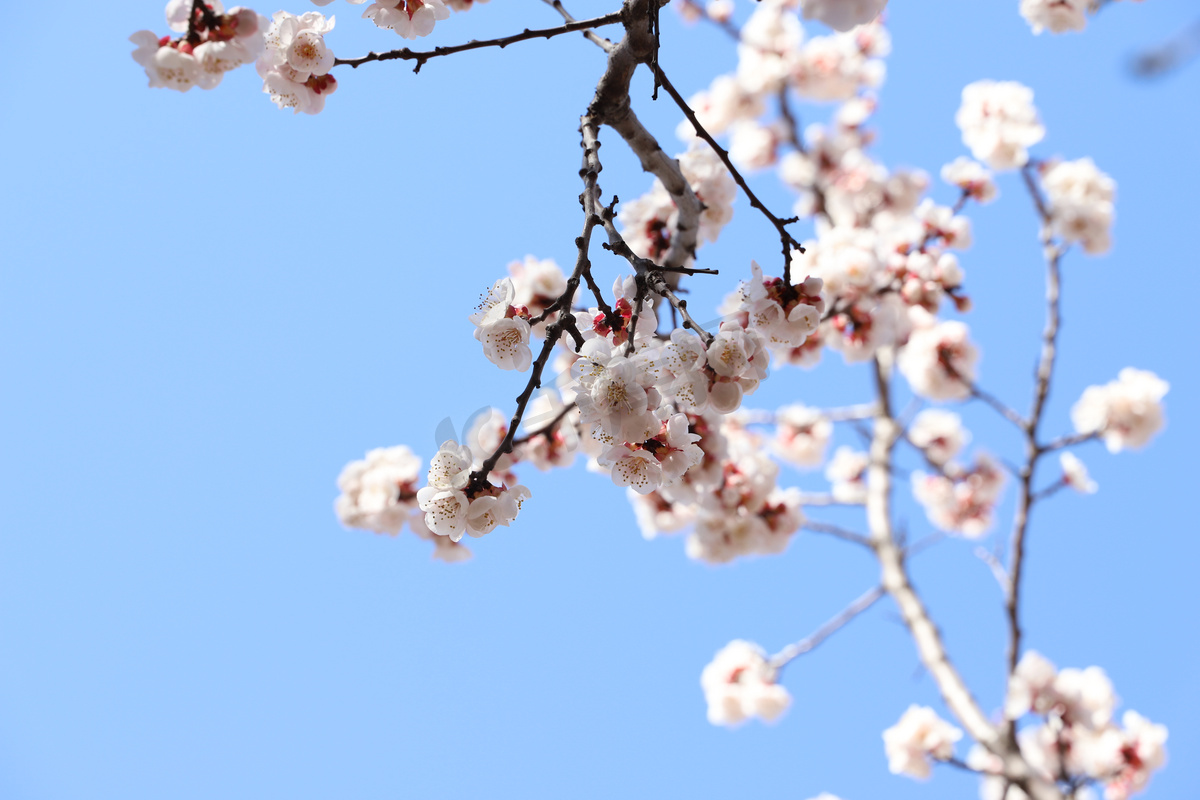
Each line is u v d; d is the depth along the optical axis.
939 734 6.58
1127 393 6.34
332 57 3.24
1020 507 6.11
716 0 7.16
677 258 4.62
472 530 2.47
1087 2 5.34
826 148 7.87
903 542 6.36
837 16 1.99
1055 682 6.26
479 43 3.35
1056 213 6.45
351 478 5.84
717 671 7.02
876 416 7.08
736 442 6.34
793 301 2.77
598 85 3.76
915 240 5.79
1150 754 6.32
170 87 2.90
